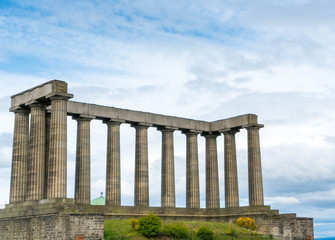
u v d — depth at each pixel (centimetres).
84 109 8781
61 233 6719
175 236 7644
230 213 9956
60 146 7438
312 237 9206
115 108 9188
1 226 7881
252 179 9825
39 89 7850
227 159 10375
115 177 9000
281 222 8900
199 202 10225
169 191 9788
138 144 9531
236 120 10250
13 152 8225
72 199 7306
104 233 7406
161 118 9831
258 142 10012
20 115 8294
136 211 8975
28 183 7806
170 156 9919
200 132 10450
